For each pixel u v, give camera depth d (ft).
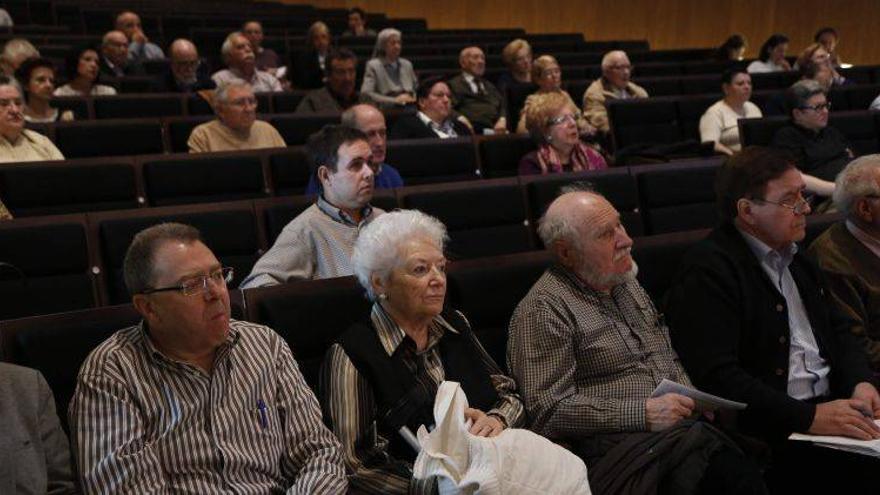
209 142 16.35
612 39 48.34
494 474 5.95
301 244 9.34
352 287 7.60
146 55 31.17
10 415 5.55
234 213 11.02
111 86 23.89
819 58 27.12
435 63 32.14
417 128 18.12
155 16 36.94
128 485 5.72
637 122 20.66
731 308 7.95
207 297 5.99
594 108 23.22
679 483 6.49
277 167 14.40
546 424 7.22
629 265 7.72
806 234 9.98
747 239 8.29
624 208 13.29
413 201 11.94
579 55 35.01
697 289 8.04
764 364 8.04
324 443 6.42
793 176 8.02
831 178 16.87
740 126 17.85
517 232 12.58
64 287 10.18
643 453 6.62
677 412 6.96
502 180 12.91
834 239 9.25
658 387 7.11
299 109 21.58
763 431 7.81
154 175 13.35
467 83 24.31
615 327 7.66
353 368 6.75
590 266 7.63
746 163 8.18
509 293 8.18
